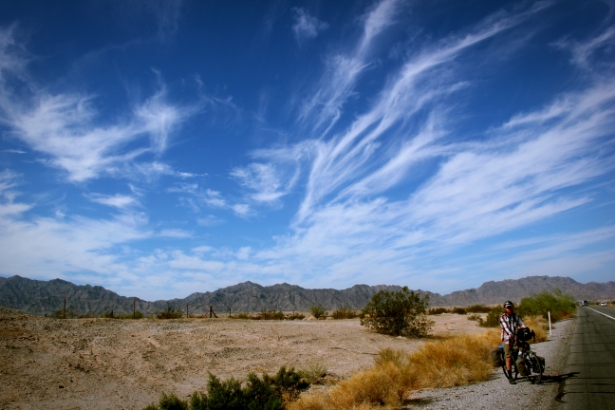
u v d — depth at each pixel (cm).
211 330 2356
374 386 1095
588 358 1526
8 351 1477
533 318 3812
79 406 1162
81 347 1683
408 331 2906
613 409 819
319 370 1612
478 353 1581
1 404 1102
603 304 14138
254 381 1138
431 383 1245
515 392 1034
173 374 1558
